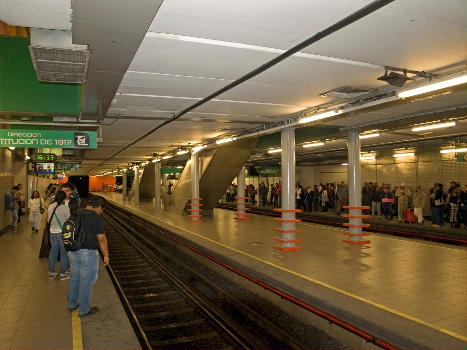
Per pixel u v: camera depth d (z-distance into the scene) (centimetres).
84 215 491
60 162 2209
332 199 1930
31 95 631
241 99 734
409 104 757
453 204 1240
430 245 969
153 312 648
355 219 1006
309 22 388
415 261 783
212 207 1856
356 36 422
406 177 1823
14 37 613
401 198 1526
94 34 384
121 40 400
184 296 724
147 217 1756
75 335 427
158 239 1446
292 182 941
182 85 638
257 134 1080
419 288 590
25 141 777
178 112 887
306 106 805
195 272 927
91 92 598
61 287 616
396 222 1444
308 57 492
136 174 3011
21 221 1577
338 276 662
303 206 2133
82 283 484
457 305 511
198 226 1398
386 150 1739
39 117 794
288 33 416
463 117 833
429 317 466
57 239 661
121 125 1065
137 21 356
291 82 612
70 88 656
